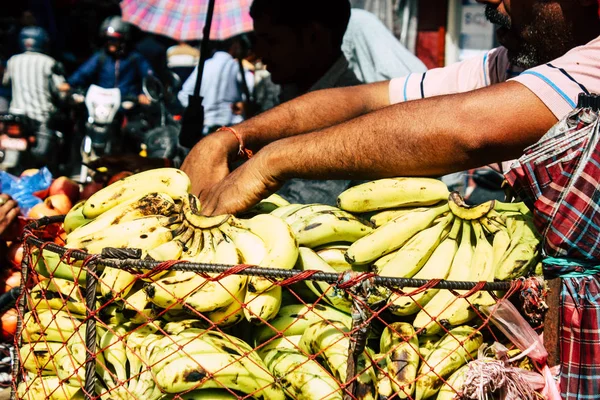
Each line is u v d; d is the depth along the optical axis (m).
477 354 1.63
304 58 3.41
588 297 1.54
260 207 2.08
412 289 1.65
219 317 1.63
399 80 2.48
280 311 1.75
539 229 1.58
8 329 2.57
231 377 1.53
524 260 1.59
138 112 6.98
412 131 1.74
